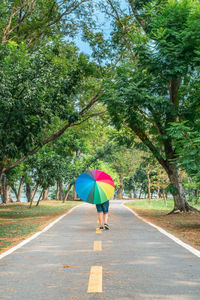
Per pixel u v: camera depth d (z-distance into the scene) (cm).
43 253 676
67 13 2066
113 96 1589
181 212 1884
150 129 1841
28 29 1923
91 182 1056
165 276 484
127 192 7950
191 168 1112
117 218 1628
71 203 3812
